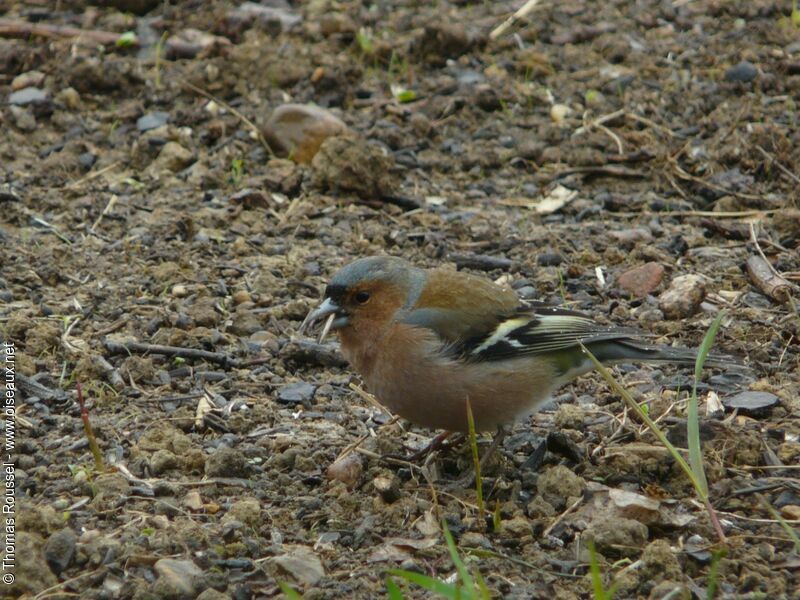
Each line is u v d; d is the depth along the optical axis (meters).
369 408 10.51
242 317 11.73
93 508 8.74
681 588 7.50
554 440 9.54
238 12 18.36
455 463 9.68
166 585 7.65
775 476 9.18
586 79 17.05
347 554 8.33
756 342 11.30
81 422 9.99
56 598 7.68
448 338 9.10
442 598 7.70
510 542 8.38
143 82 16.61
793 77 16.83
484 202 14.56
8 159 15.02
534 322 9.36
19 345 11.20
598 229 13.84
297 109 15.28
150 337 11.51
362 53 17.44
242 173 14.90
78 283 12.47
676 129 15.79
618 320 11.89
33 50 17.05
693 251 13.32
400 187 14.80
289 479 9.23
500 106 16.41
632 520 8.28
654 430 8.48
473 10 19.27
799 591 7.75
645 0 19.47
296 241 13.60
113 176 14.80
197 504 8.83
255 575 7.95
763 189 14.51
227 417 10.20
